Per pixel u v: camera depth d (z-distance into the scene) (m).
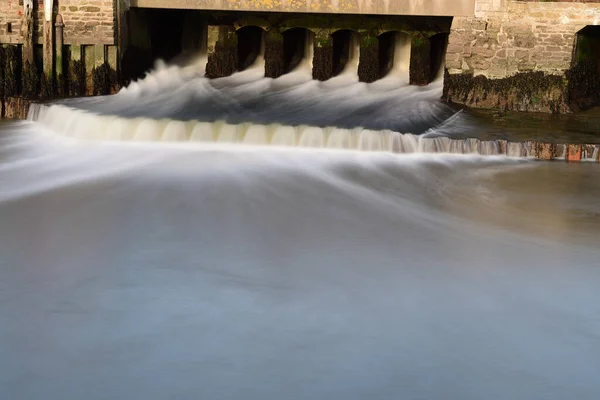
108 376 9.34
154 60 26.27
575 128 20.88
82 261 12.63
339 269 12.45
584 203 16.05
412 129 20.20
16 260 12.64
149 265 12.50
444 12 22.95
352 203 15.77
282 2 23.38
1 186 16.66
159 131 20.11
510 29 22.61
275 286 11.78
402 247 13.45
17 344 10.02
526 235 14.16
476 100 23.17
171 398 8.94
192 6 23.61
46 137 20.73
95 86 23.88
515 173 18.05
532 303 11.38
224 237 13.77
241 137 19.91
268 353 9.88
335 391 9.12
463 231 14.30
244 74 26.20
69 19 23.45
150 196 15.99
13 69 23.78
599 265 12.81
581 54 22.92
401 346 10.11
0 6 23.55
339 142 19.55
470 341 10.28
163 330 10.41
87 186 16.69
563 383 9.39
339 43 25.84
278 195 16.14
